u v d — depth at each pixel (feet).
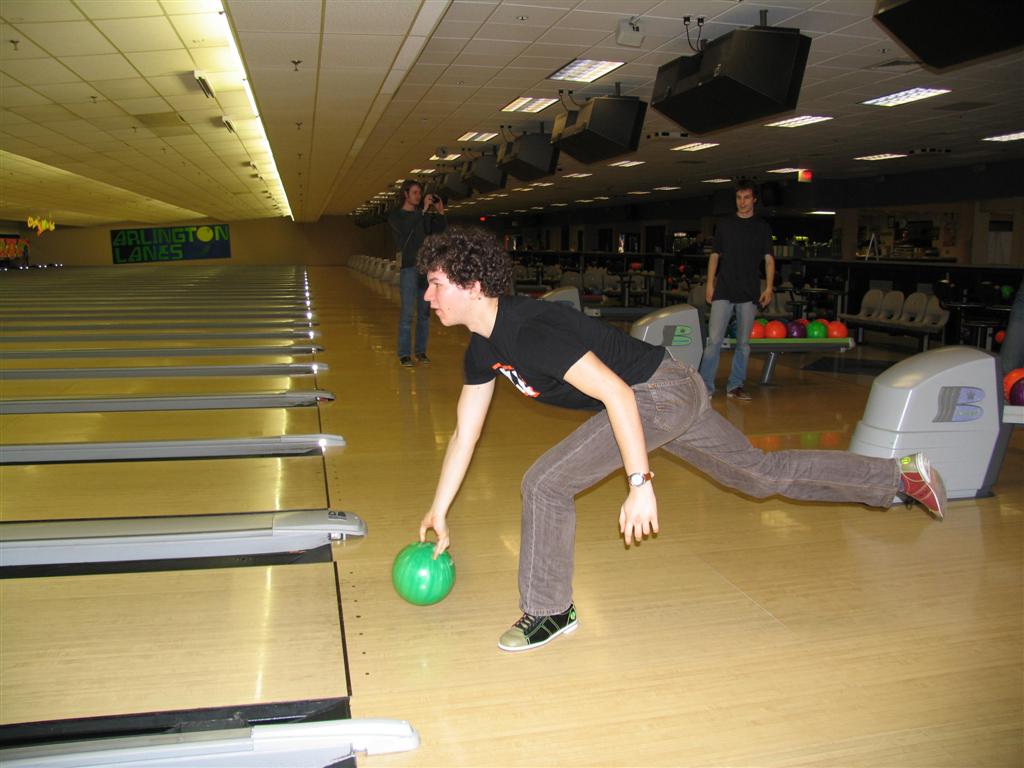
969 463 9.39
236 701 5.24
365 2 17.28
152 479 10.15
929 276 30.27
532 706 5.22
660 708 5.20
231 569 7.47
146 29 21.20
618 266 56.18
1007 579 7.26
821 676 5.59
